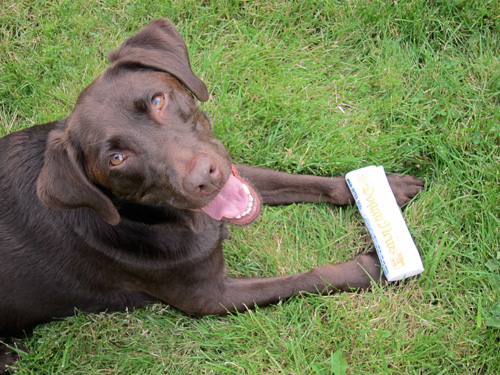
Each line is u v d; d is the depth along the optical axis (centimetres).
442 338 111
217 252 110
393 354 110
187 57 106
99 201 98
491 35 128
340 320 113
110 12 135
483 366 109
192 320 117
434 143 121
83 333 117
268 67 129
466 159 120
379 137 123
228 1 133
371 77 128
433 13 129
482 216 115
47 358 116
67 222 105
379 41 130
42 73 133
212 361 114
